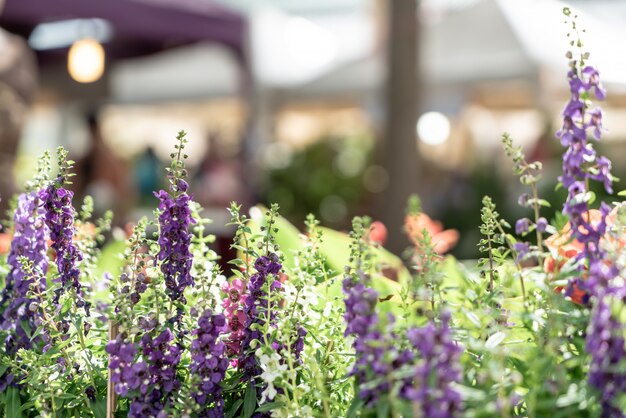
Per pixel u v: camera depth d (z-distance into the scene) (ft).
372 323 3.77
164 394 4.45
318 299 5.38
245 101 26.27
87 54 23.95
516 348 3.88
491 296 4.04
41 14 20.17
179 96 33.53
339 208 26.50
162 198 4.59
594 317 3.50
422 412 3.37
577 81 4.13
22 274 4.99
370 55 28.66
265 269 4.67
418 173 19.61
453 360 3.39
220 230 20.48
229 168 26.63
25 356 4.78
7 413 4.93
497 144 31.99
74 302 5.03
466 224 20.89
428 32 27.09
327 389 4.74
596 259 3.93
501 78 25.73
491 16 26.55
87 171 24.36
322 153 26.86
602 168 4.09
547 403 3.63
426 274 4.15
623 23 38.34
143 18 21.89
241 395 4.77
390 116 19.66
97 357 5.26
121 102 34.53
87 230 6.06
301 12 51.90
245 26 25.00
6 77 10.55
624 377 3.45
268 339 4.66
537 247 4.23
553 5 28.17
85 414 4.96
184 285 4.62
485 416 3.62
